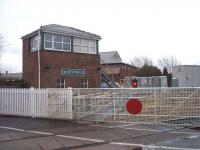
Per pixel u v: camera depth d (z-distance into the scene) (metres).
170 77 40.81
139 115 16.03
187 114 17.55
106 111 16.72
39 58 30.05
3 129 14.24
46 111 18.09
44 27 30.59
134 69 78.75
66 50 32.25
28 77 32.38
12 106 19.64
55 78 30.98
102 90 18.19
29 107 18.84
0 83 31.22
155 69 73.00
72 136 12.41
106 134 12.88
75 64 32.75
